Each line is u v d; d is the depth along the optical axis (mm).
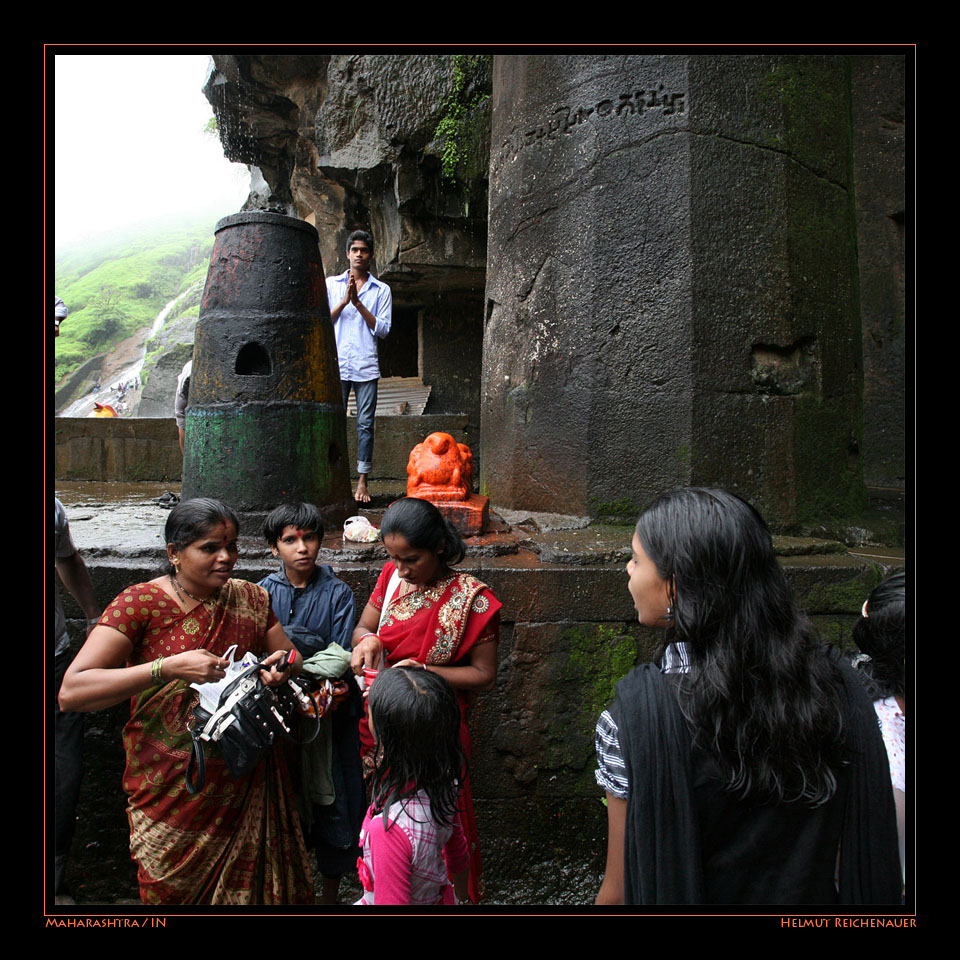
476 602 2225
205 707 1902
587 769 3061
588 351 3711
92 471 6785
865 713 1256
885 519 3963
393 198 8609
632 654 3055
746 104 3646
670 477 3549
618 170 3686
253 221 3402
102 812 2891
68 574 2643
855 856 1199
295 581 2508
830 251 3879
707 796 1218
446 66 7602
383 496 5020
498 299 4410
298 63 9648
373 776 1745
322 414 3516
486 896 2980
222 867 2039
